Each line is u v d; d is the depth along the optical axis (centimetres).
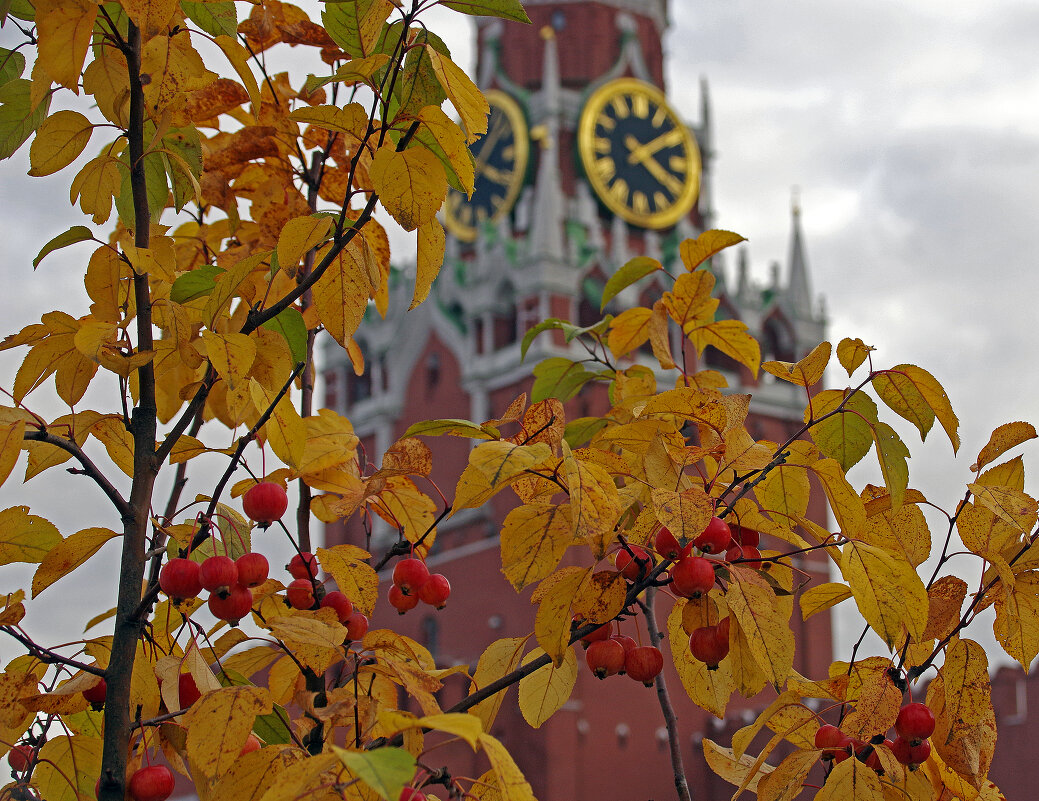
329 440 380
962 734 352
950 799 368
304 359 376
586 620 333
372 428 6038
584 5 5922
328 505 409
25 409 321
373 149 361
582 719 4866
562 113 5672
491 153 5822
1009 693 3841
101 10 356
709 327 457
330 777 263
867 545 333
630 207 5538
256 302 424
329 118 316
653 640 401
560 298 5328
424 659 368
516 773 253
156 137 347
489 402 5512
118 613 326
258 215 436
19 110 374
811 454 382
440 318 5816
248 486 378
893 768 335
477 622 5269
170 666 325
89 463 328
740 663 347
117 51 357
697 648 347
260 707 297
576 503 289
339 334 337
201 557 385
